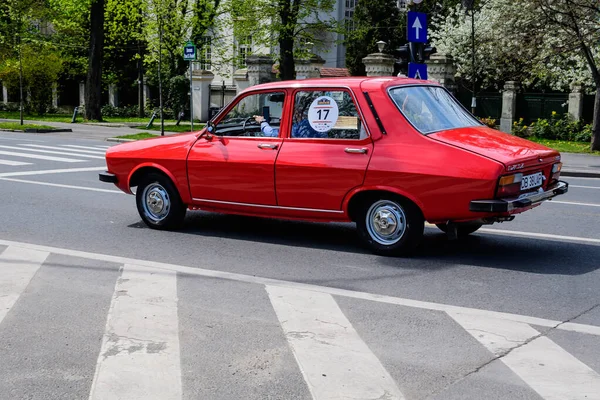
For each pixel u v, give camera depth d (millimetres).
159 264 7309
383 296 6191
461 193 7000
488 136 7707
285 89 8086
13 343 5031
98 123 35812
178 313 5691
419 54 16781
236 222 9688
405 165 7250
